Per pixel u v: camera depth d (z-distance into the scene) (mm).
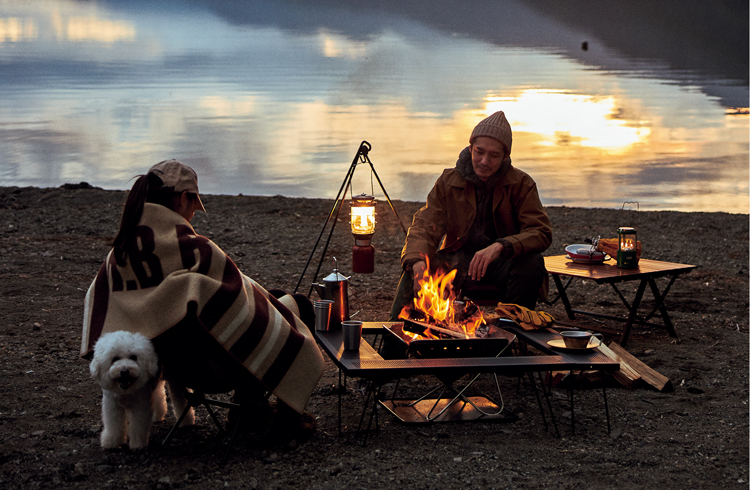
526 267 4668
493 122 4684
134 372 2936
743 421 3982
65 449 3385
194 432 3652
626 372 4562
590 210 12625
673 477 3271
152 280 3172
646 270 5434
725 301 7090
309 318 4020
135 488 3041
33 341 5133
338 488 3082
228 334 3113
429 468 3293
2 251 8273
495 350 3732
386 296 7047
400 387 4496
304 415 3680
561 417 3994
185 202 3441
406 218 11461
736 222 11539
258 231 10281
